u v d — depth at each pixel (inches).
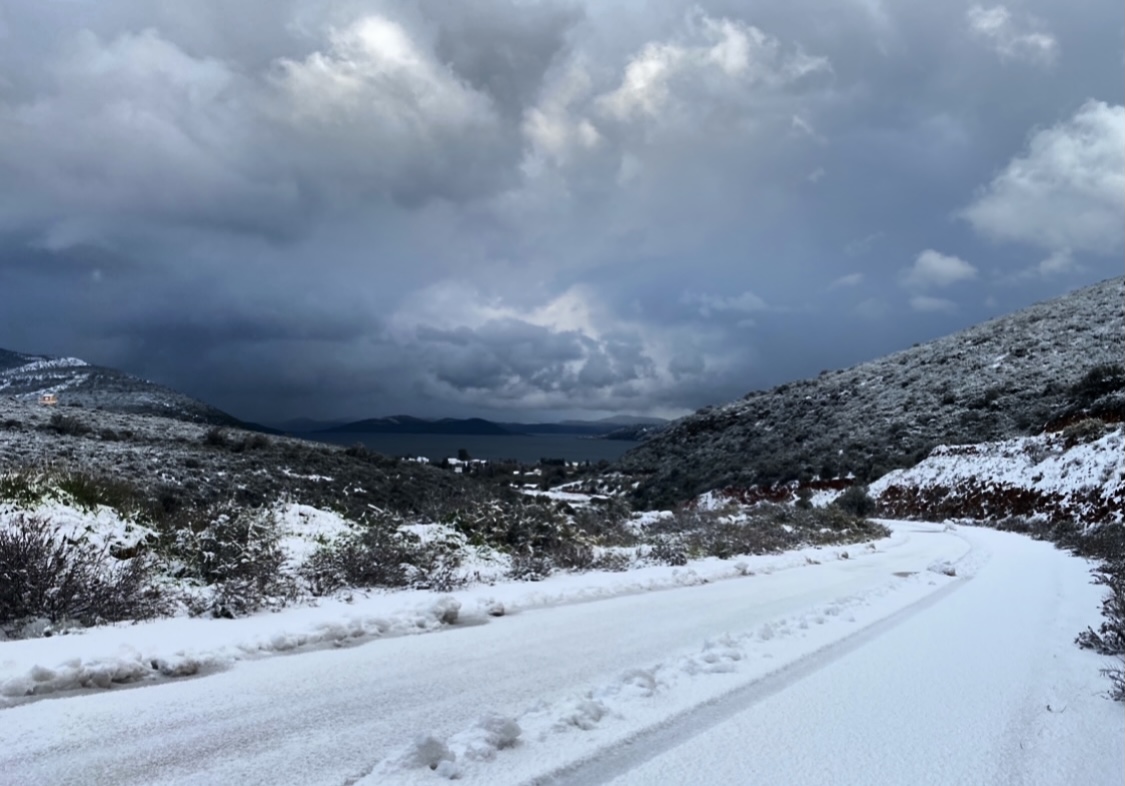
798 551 910.4
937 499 1841.8
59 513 423.2
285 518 596.7
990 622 425.1
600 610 464.1
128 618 362.3
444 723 233.5
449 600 416.8
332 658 318.0
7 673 258.8
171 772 188.5
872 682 287.3
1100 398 1814.7
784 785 186.1
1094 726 241.0
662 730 225.8
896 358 3326.8
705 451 3102.9
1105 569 671.8
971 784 190.5
